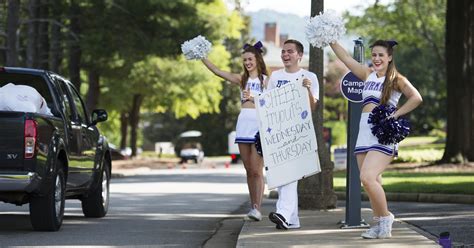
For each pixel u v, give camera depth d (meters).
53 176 13.28
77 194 15.12
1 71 14.35
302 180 16.73
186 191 26.44
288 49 13.12
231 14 48.31
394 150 11.22
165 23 41.16
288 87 12.84
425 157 43.81
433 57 90.44
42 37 41.88
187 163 71.12
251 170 14.25
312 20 11.44
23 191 12.73
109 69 52.50
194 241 12.84
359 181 13.23
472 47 39.03
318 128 16.64
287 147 12.78
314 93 13.17
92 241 12.53
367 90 11.34
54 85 14.62
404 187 23.25
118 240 12.71
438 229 13.99
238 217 17.06
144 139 124.00
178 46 41.31
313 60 16.56
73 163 14.39
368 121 11.05
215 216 17.30
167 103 63.53
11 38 35.12
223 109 101.12
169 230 14.28
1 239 12.61
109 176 17.05
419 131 100.38
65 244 12.14
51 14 42.12
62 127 13.95
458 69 37.75
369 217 14.81
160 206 19.84
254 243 11.23
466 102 37.78
